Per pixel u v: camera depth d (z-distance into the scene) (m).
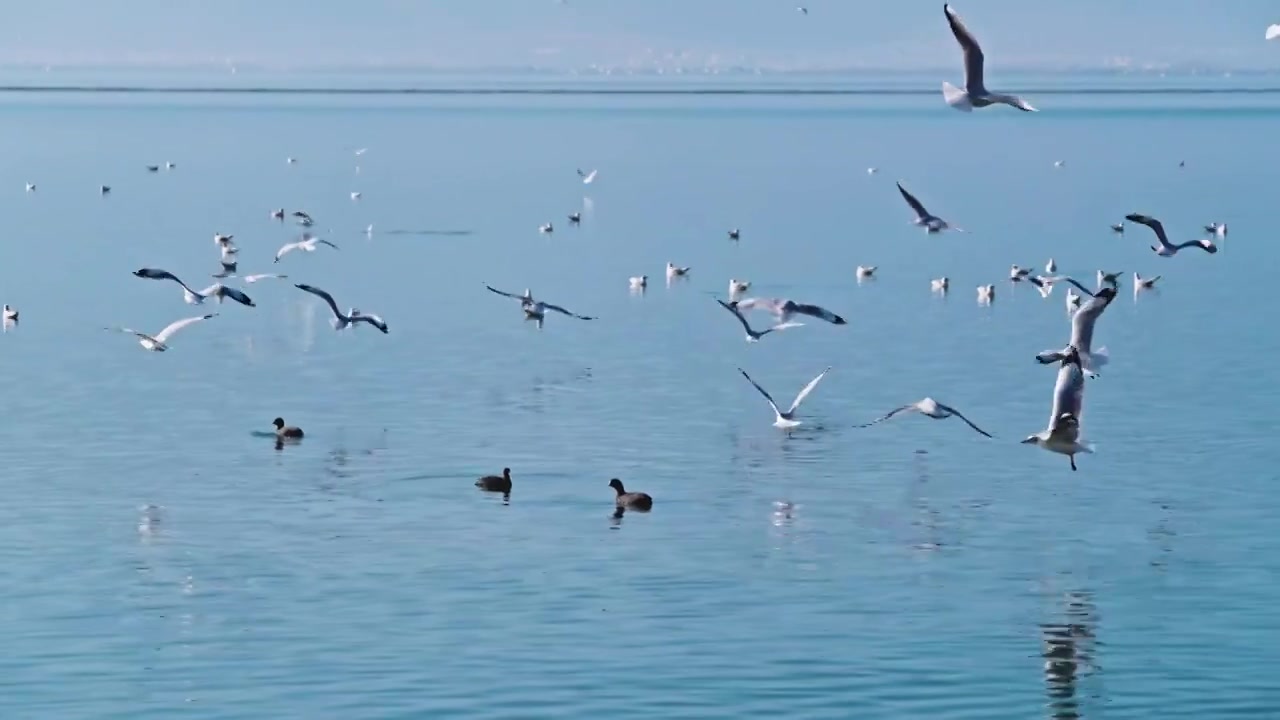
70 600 40.38
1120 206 152.38
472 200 157.75
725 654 37.00
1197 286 99.62
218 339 78.75
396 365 71.94
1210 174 191.12
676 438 57.34
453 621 38.97
